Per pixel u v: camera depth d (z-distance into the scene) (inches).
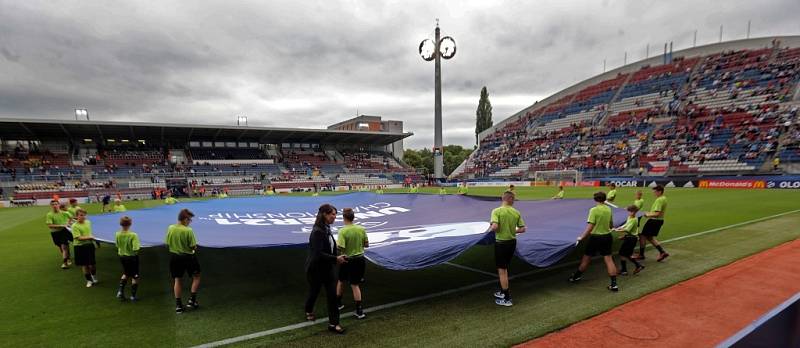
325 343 179.3
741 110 1487.5
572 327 191.0
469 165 2463.1
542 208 439.2
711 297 229.6
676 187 1279.5
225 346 178.4
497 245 226.1
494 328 191.2
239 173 1957.4
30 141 1729.8
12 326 204.1
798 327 81.2
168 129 1781.5
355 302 220.8
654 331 185.0
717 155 1368.1
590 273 291.6
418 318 206.8
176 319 212.4
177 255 221.3
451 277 287.0
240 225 376.5
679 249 357.1
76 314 221.5
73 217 359.3
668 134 1614.2
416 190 1542.8
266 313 220.4
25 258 378.6
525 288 256.8
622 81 2142.0
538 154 2086.6
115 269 332.2
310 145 2422.5
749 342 73.1
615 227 323.9
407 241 271.3
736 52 1779.0
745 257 318.7
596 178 1656.0
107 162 1779.0
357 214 467.8
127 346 179.0
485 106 3602.4
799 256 317.4
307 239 274.2
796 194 890.7
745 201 753.6
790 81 1461.6
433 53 2011.6
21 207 1228.5
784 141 1250.0
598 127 1962.4
